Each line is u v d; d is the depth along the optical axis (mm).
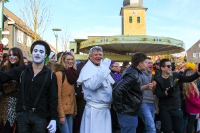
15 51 4078
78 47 22406
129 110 3525
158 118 5668
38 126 3057
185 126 5676
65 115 4051
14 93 3705
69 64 4176
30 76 3115
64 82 4012
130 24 66125
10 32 23969
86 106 3684
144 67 3738
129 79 3488
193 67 6258
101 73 3363
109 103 3695
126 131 3586
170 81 4480
